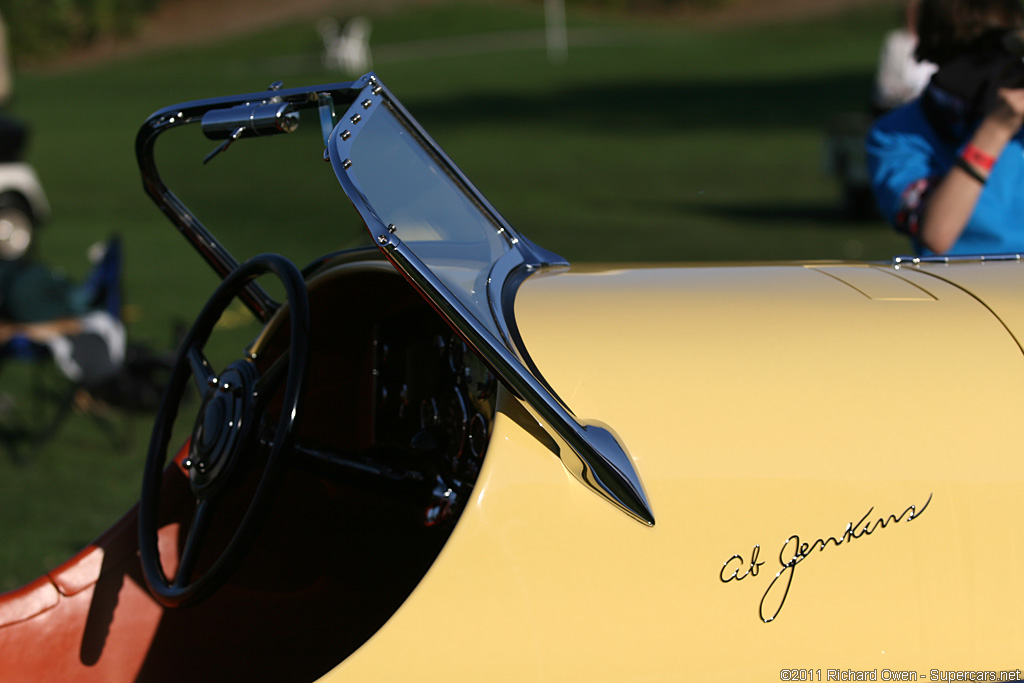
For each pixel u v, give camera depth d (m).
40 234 17.45
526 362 2.12
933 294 2.43
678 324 2.27
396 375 2.91
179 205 3.11
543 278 2.48
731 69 53.47
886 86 16.38
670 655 2.02
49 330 7.74
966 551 2.12
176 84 53.09
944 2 3.60
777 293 2.42
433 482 2.73
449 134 32.56
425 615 1.98
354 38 59.56
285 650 3.21
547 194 20.92
